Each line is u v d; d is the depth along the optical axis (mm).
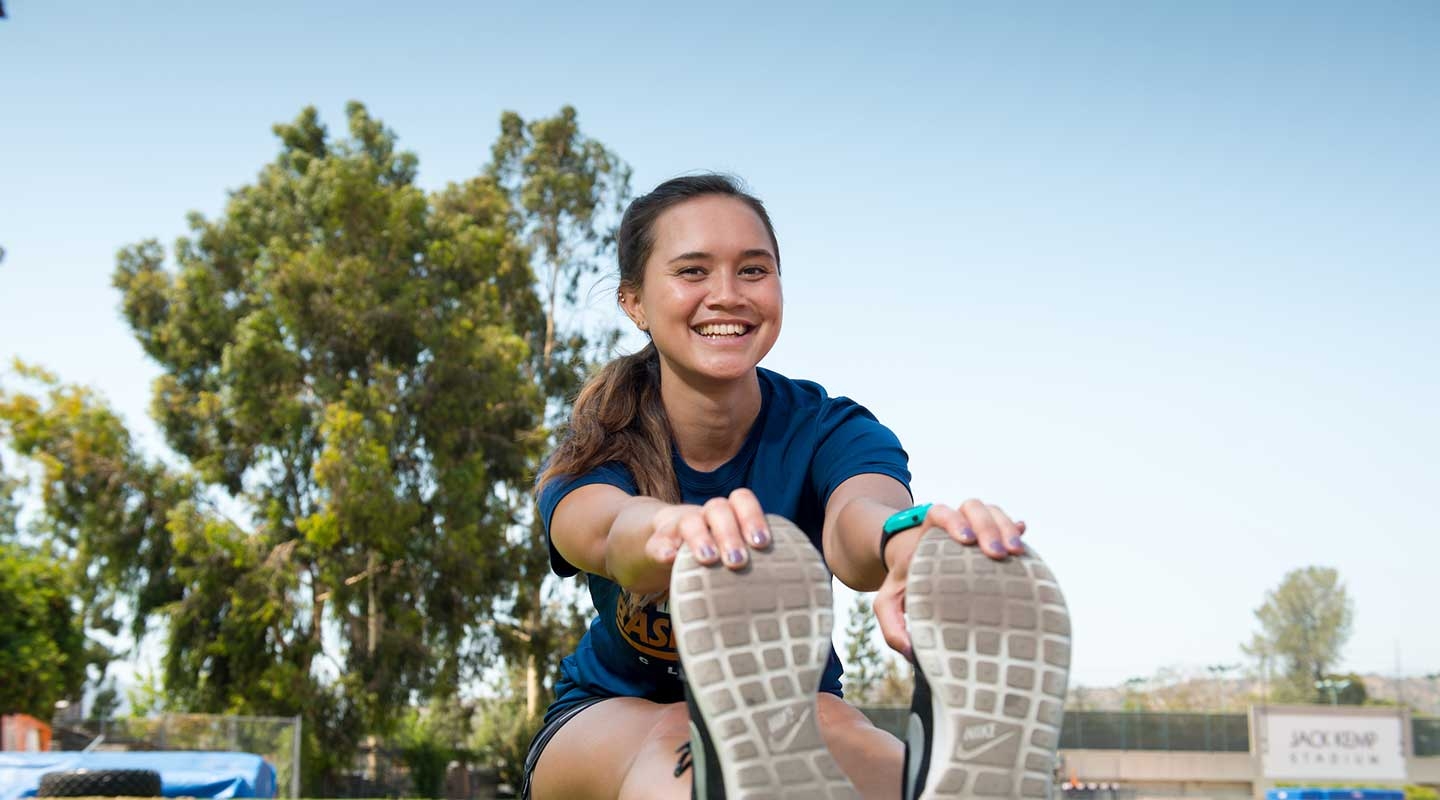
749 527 1170
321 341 27609
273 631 26281
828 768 1135
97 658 28656
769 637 1143
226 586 25688
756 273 1909
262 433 26828
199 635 25859
